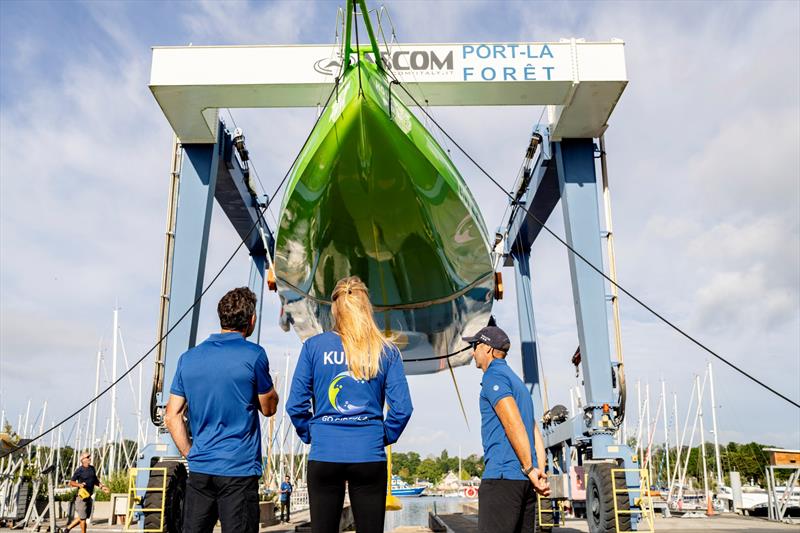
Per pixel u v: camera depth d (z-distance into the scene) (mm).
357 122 10367
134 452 48812
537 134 15516
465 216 12297
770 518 25141
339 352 3914
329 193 11867
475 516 21594
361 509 3783
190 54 13023
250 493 4059
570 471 13977
